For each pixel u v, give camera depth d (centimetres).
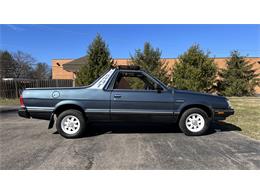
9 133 645
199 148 494
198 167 387
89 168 382
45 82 1939
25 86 1816
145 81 644
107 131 666
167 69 2320
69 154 454
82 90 590
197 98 603
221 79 2744
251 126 725
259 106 1259
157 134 629
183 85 2003
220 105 610
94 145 520
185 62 2100
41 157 436
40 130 686
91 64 1775
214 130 677
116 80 603
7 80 1714
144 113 591
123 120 598
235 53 2719
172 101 596
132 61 2066
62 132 585
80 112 592
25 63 4975
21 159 425
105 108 589
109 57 1808
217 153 459
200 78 2028
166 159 425
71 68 2292
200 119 610
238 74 2683
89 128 704
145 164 399
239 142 545
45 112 582
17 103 1487
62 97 584
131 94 591
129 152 466
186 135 612
